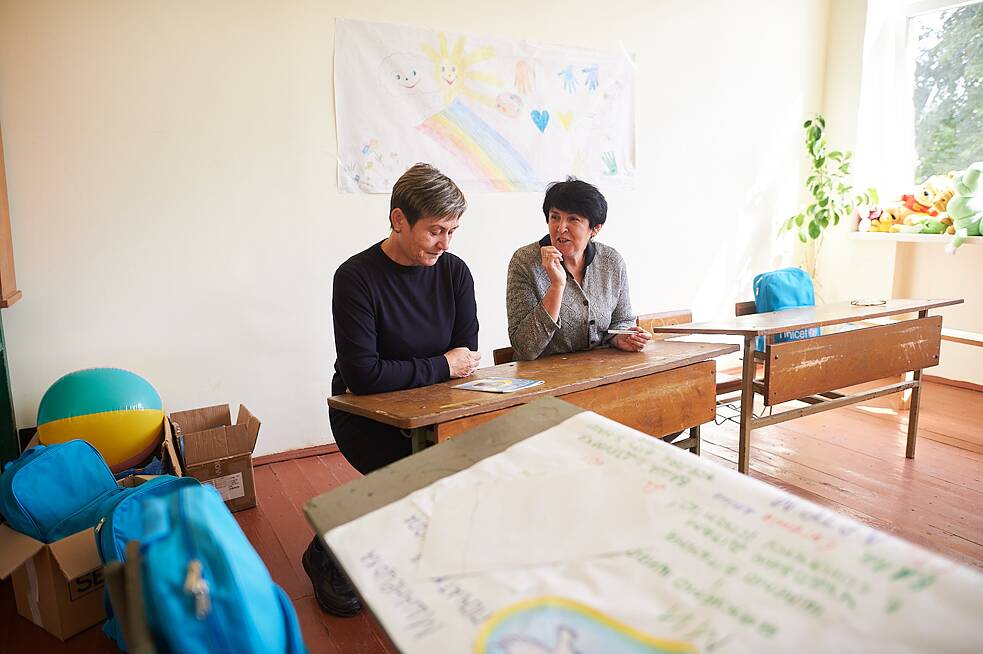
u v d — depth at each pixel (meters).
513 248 3.75
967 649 0.56
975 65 4.12
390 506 0.91
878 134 4.64
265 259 3.10
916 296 4.51
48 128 2.64
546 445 1.00
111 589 0.72
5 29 2.54
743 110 4.50
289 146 3.09
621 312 2.48
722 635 0.62
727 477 0.84
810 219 4.80
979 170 3.88
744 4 4.38
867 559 0.66
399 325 1.89
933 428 3.55
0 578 1.74
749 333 2.57
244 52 2.95
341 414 1.92
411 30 3.29
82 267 2.75
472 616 0.70
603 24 3.88
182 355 2.98
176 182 2.88
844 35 4.63
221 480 2.64
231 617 0.66
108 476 2.08
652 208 4.23
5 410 2.49
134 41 2.74
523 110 3.66
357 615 2.00
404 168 3.36
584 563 0.75
